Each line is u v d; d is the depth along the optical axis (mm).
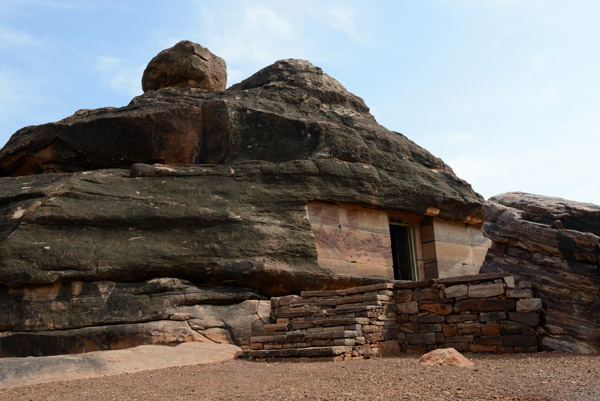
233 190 16219
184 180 16234
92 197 15102
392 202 18250
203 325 13508
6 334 12969
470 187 20844
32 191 15000
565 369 7805
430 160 20531
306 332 11641
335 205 17469
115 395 7609
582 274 10344
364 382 7371
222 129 18438
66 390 8328
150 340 13000
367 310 11414
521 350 10508
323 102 20797
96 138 18203
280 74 21484
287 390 7102
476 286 11289
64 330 13211
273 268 14906
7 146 19078
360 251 17547
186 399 6922
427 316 11820
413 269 19156
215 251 14812
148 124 17938
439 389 6582
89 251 14148
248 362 10984
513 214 11562
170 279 14234
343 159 18109
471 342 11117
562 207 11477
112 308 13609
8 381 9172
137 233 14883
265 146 18328
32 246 13820
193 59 22781
